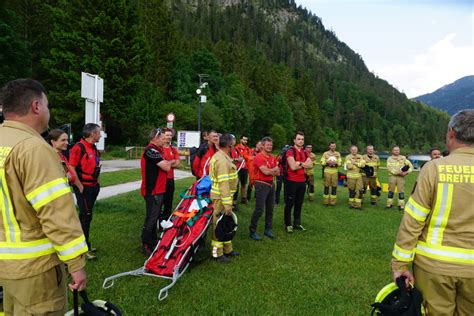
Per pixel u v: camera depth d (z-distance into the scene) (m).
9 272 2.10
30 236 2.12
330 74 159.50
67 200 2.11
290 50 177.25
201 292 4.29
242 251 5.96
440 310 2.35
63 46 32.44
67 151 5.97
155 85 49.38
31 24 33.91
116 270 4.90
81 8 33.25
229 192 5.30
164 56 55.31
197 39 87.81
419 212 2.37
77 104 31.94
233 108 60.09
